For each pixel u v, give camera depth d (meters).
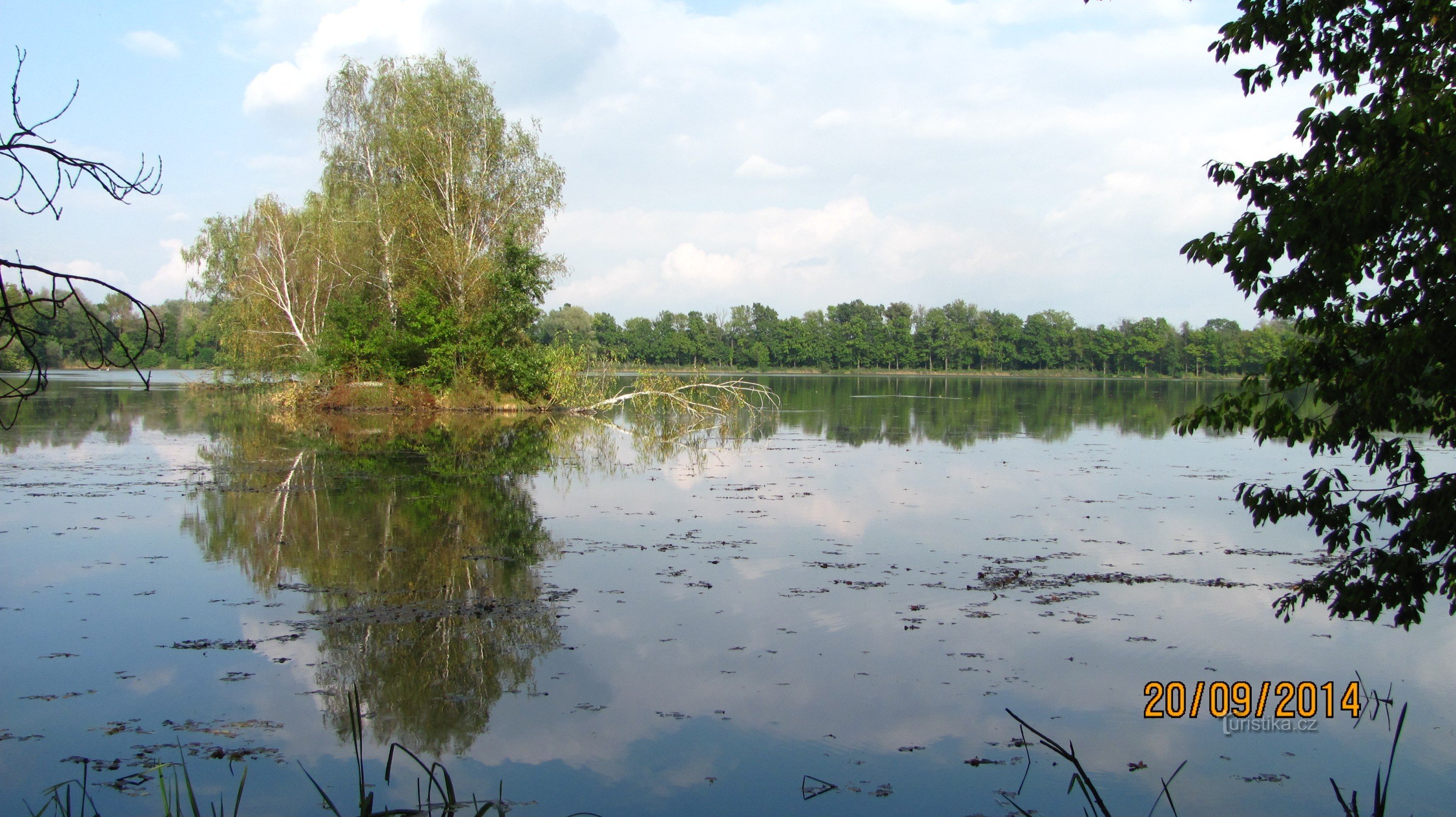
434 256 35.84
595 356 40.31
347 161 40.75
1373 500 5.27
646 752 6.05
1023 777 5.76
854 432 28.94
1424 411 4.95
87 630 8.36
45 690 6.96
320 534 12.50
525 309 36.72
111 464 19.50
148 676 7.26
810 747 6.15
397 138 36.41
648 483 17.61
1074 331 109.19
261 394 46.62
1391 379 4.69
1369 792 5.66
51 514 13.78
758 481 18.03
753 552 11.65
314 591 9.66
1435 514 4.83
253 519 13.49
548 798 5.46
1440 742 6.32
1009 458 22.09
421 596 9.52
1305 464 20.70
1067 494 16.52
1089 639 8.30
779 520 13.85
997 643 8.16
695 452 23.14
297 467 19.31
